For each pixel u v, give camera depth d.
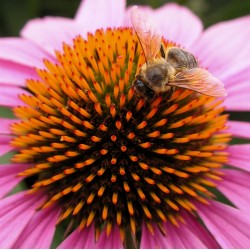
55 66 0.10
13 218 0.09
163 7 0.14
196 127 0.10
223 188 0.10
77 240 0.09
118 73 0.09
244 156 0.10
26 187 0.10
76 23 0.13
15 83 0.11
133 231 0.09
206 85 0.09
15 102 0.11
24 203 0.09
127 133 0.09
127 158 0.09
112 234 0.09
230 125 0.11
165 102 0.09
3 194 0.10
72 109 0.09
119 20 0.13
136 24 0.10
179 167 0.09
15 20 0.16
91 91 0.09
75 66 0.10
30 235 0.09
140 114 0.09
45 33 0.13
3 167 0.10
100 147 0.09
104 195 0.09
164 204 0.09
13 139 0.10
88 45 0.10
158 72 0.09
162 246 0.09
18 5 0.16
